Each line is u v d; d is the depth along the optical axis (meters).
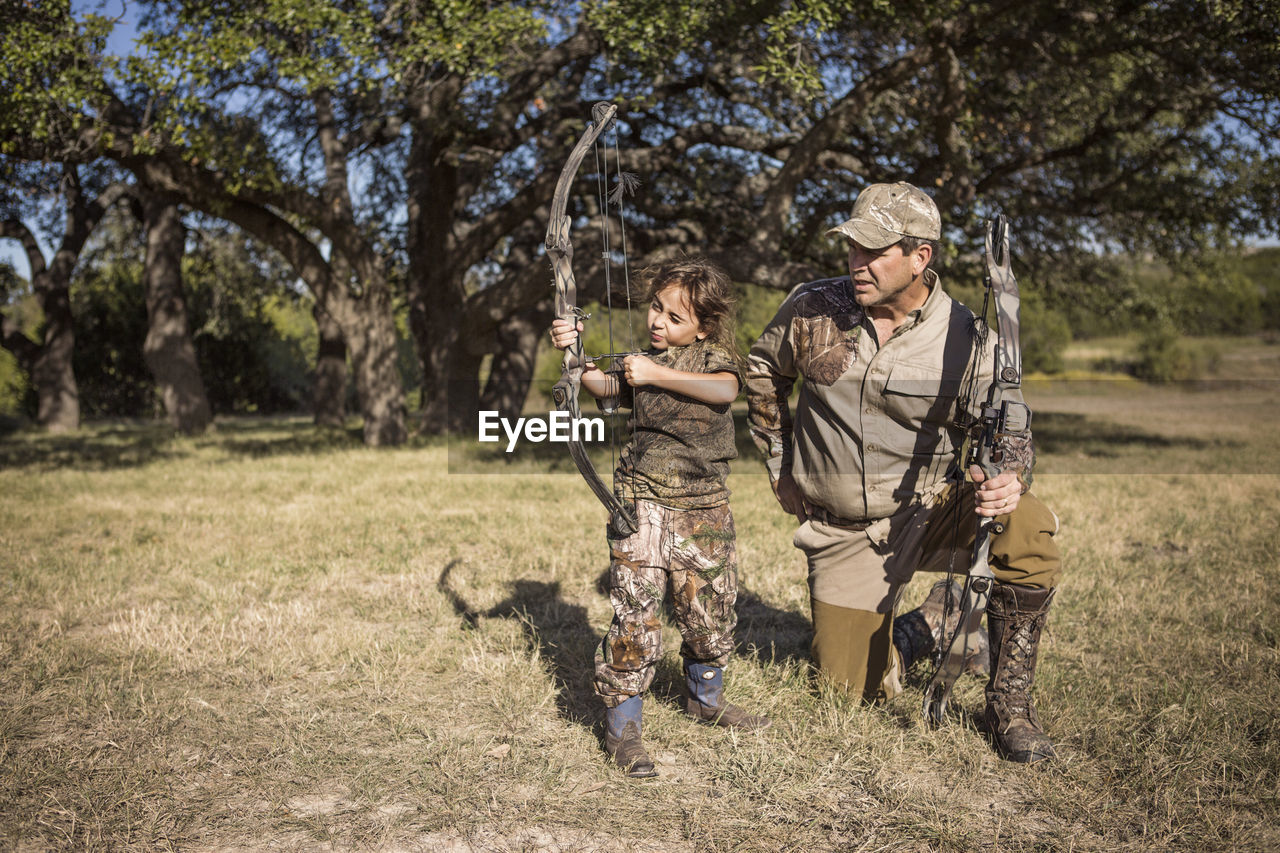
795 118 12.88
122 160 11.96
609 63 10.53
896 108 12.38
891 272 2.71
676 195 14.74
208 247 20.20
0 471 10.39
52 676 3.41
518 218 14.34
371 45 10.08
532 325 17.02
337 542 5.91
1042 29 11.40
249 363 27.14
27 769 2.65
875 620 3.07
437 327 15.05
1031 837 2.31
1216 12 9.47
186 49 9.99
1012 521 2.75
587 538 5.98
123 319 25.19
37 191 13.85
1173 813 2.38
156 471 10.34
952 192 11.39
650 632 2.69
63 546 5.88
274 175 12.00
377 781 2.61
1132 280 17.34
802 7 9.70
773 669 3.41
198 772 2.70
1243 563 5.19
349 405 29.33
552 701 3.20
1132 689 3.21
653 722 3.00
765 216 11.98
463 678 3.42
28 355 20.44
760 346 3.12
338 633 3.90
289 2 9.84
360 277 14.40
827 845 2.29
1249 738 2.84
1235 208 13.63
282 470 10.43
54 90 9.58
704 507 2.77
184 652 3.69
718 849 2.26
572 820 2.41
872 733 2.88
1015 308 2.62
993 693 2.82
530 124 14.02
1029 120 13.23
